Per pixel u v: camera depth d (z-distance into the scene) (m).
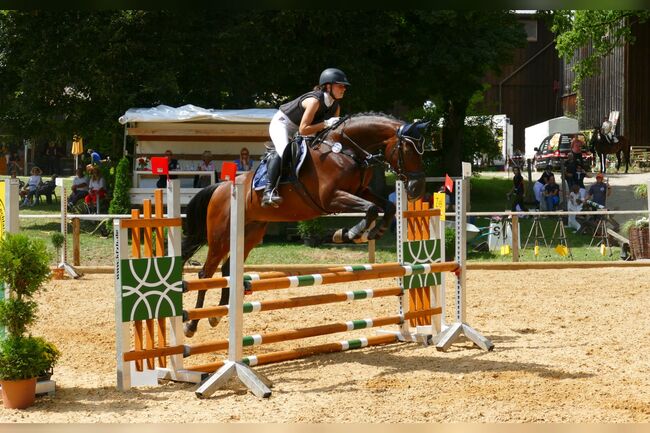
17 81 21.56
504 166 34.59
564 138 31.36
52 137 22.08
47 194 23.55
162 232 6.75
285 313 10.23
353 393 6.34
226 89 20.70
